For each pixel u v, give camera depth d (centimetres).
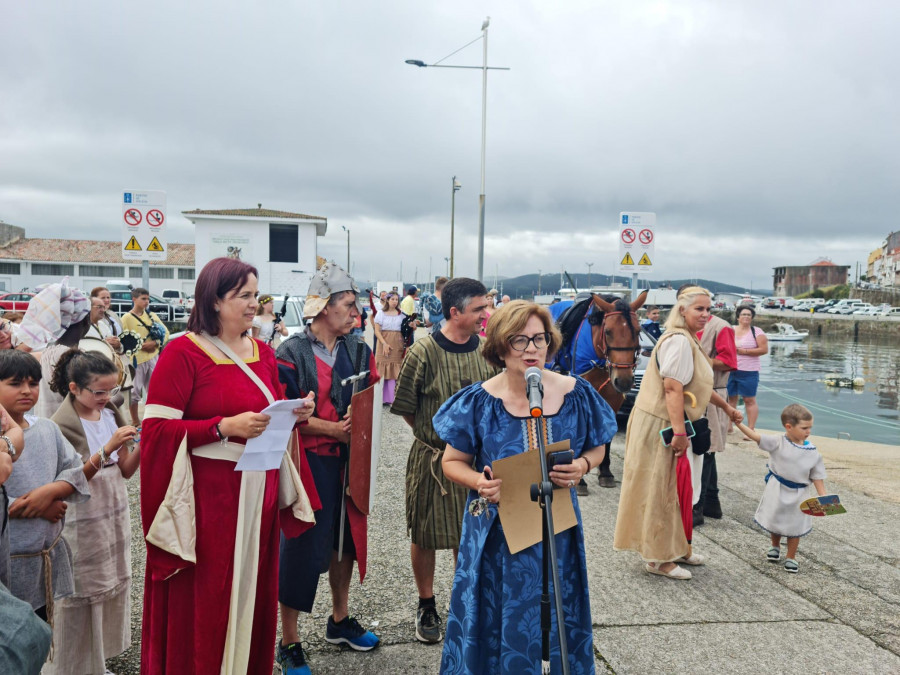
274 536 255
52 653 269
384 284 4200
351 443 297
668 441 405
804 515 429
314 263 3941
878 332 5750
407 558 435
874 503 594
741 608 379
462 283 326
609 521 524
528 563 218
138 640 328
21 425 253
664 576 423
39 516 248
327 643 327
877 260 11200
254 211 3944
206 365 236
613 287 1983
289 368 295
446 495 319
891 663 323
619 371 564
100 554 281
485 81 2073
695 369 415
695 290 418
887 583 418
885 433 1177
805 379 2248
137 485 585
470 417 234
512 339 224
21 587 246
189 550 224
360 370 317
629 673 310
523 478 216
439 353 326
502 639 219
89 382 285
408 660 313
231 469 236
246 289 241
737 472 696
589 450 238
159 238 930
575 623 224
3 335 404
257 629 252
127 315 730
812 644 340
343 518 308
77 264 5931
